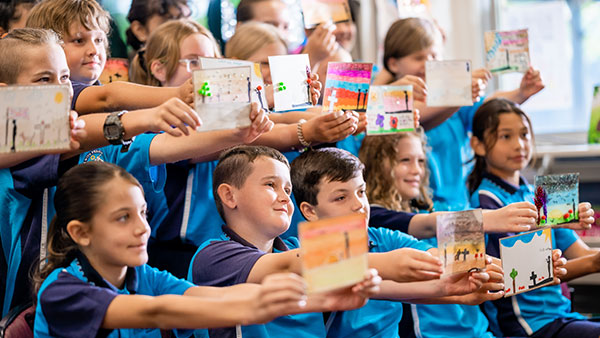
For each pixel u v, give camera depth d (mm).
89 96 1812
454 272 1497
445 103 2346
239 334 1646
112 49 2869
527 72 2754
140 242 1410
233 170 1747
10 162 1655
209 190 2129
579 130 3705
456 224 1504
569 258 2455
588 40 3682
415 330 2049
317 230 1151
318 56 2512
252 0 2975
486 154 2557
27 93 1361
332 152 1912
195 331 1688
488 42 2691
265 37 2438
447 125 2822
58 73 1725
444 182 2771
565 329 2180
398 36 2770
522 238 1748
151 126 1509
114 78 2557
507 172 2562
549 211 1904
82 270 1423
